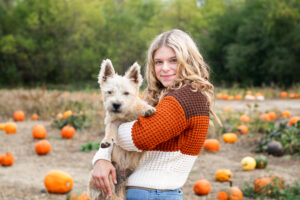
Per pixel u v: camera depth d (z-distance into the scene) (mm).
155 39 3273
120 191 3166
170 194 2869
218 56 44500
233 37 43344
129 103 3533
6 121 14773
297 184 6668
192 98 2875
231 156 9523
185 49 3078
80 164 8727
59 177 6605
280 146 9477
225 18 44625
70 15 42812
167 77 3150
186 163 2930
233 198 5887
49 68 44000
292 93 26047
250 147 10391
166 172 2877
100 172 2982
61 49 43250
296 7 34406
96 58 42750
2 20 44875
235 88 30766
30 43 42344
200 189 6527
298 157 9133
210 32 45719
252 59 38656
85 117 13180
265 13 36938
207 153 9805
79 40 44562
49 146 9625
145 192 2865
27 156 9422
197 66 3145
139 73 3980
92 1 45844
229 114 13492
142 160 2973
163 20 50062
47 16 42969
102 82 4012
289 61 34438
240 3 47375
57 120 13047
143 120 2785
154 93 3445
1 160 8438
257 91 27438
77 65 43562
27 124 13992
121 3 50906
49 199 6250
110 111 3496
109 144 3066
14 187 6902
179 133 2830
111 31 44719
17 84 43656
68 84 42281
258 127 12031
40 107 15500
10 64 44875
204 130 2916
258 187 6383
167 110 2787
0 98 17359
